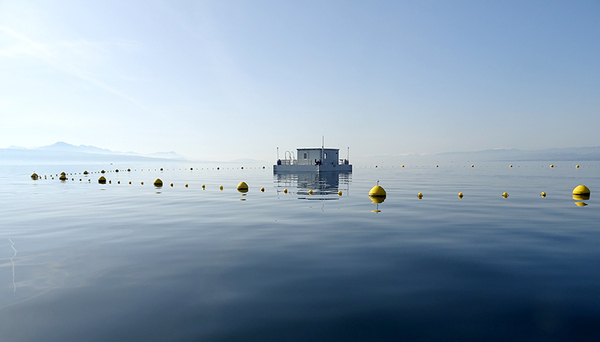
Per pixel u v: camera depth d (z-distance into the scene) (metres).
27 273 7.12
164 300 5.75
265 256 8.24
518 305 5.50
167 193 25.05
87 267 7.48
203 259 8.03
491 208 16.31
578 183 33.69
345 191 25.66
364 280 6.62
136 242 9.69
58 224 12.52
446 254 8.37
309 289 6.20
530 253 8.44
